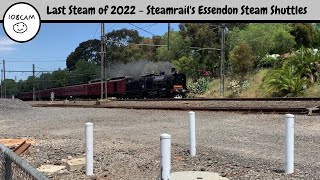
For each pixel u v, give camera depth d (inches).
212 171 280.5
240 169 283.9
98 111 989.2
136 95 1910.7
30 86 4471.0
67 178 281.0
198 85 1982.0
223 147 384.5
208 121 646.5
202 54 2696.9
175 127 584.7
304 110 634.8
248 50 1968.5
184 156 344.8
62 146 428.5
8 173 172.7
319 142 382.3
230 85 1802.4
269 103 842.2
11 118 889.5
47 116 896.9
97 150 391.2
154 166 310.5
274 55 2281.0
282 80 1346.0
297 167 283.7
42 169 311.0
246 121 602.5
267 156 331.3
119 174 288.0
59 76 4060.0
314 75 1349.7
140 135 509.7
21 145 411.5
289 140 267.9
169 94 1695.4
